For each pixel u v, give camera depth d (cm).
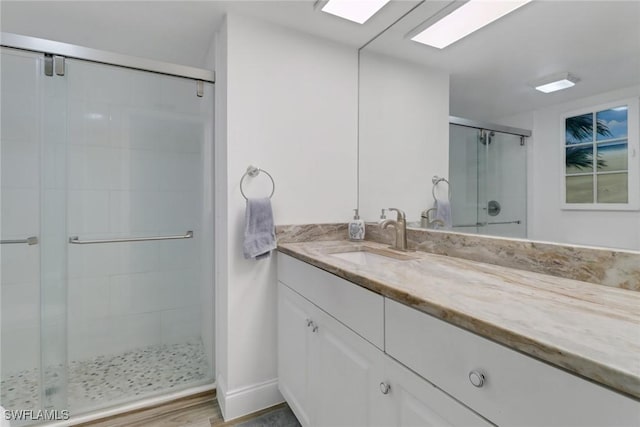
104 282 196
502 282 87
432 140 148
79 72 162
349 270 99
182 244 206
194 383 175
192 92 175
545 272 98
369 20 156
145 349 207
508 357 54
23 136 155
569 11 98
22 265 158
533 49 108
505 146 116
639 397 39
